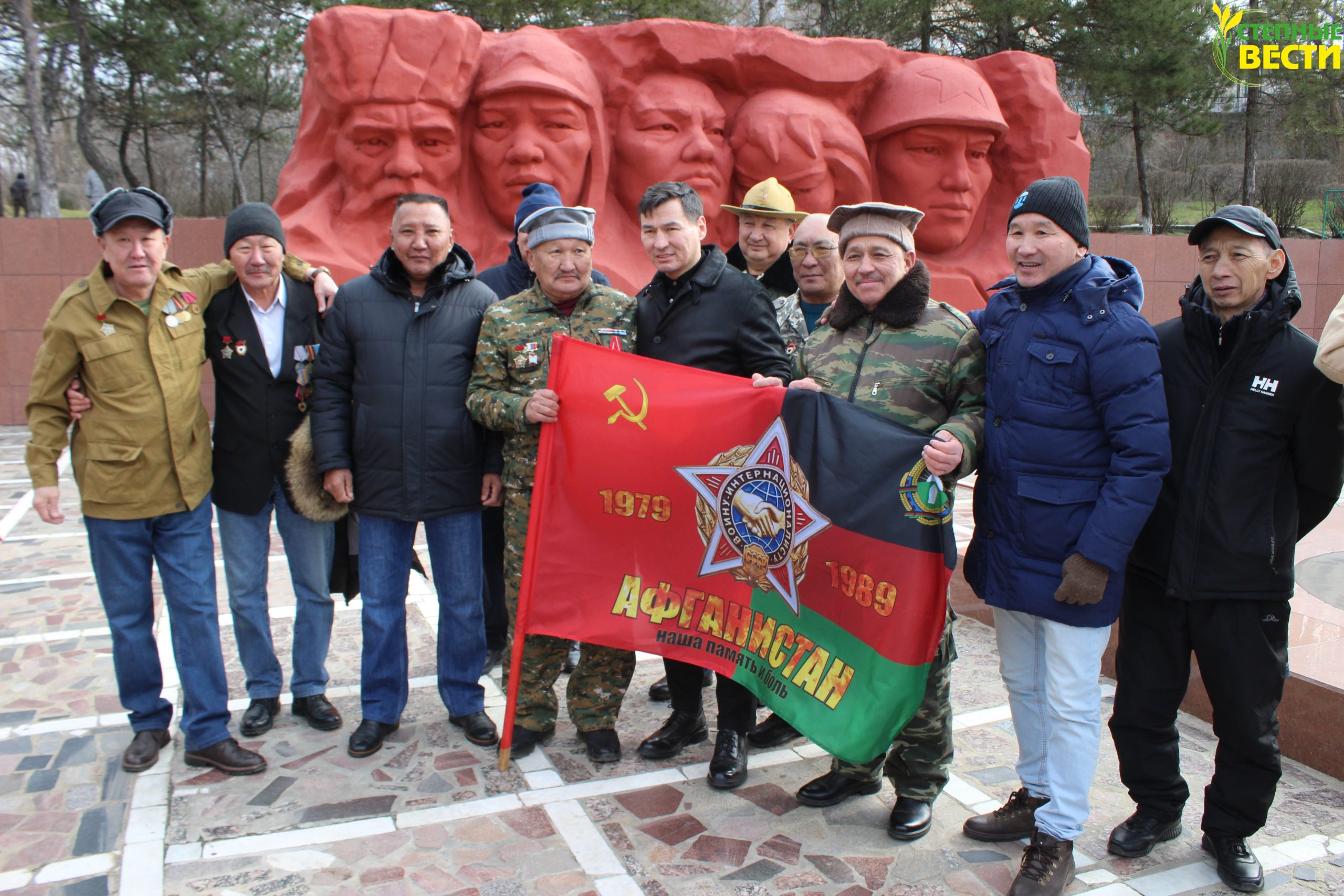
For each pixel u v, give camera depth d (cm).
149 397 313
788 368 330
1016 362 264
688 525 313
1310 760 344
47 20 1719
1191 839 294
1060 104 1101
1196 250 1384
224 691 335
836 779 313
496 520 428
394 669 351
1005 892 264
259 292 345
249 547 353
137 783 320
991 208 1115
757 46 977
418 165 870
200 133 2242
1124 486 244
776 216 410
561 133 890
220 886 261
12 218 1096
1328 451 259
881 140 1038
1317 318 1535
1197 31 1683
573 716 346
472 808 306
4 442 1005
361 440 339
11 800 308
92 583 552
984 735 369
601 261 928
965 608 527
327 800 310
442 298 345
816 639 293
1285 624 268
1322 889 268
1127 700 283
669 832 293
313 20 864
